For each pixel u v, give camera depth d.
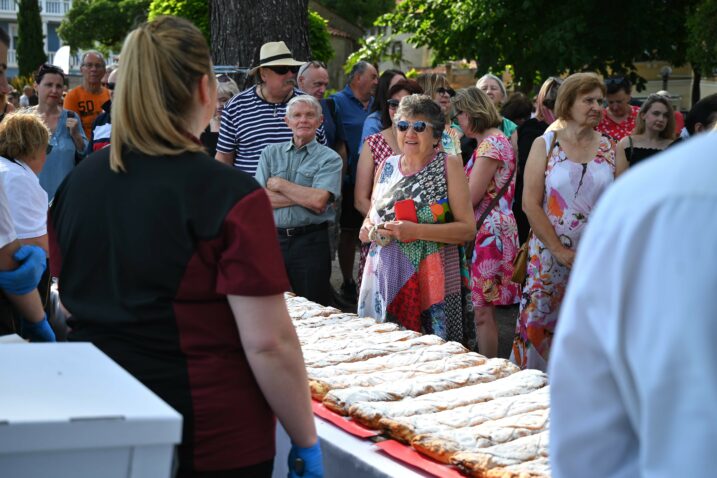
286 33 7.99
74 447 1.25
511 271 4.90
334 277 8.08
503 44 19.06
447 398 2.65
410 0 20.69
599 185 4.25
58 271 1.94
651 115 5.39
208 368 1.74
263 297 1.70
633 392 0.99
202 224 1.70
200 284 1.72
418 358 3.07
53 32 60.31
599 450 1.05
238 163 5.40
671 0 18.22
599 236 1.02
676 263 0.92
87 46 45.91
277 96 5.36
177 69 1.78
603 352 1.03
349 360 3.05
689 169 0.95
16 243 2.80
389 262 4.07
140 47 1.78
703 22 15.76
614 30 17.78
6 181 3.49
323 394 2.71
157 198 1.72
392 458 2.28
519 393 2.76
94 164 1.86
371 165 5.03
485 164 4.83
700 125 5.61
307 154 5.05
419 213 4.02
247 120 5.34
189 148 1.76
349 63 22.86
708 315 0.90
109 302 1.79
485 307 4.93
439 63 20.77
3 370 1.48
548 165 4.32
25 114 3.71
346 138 6.73
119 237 1.75
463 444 2.27
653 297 0.94
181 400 1.73
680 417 0.92
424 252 4.06
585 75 4.26
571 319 1.05
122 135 1.78
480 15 18.58
